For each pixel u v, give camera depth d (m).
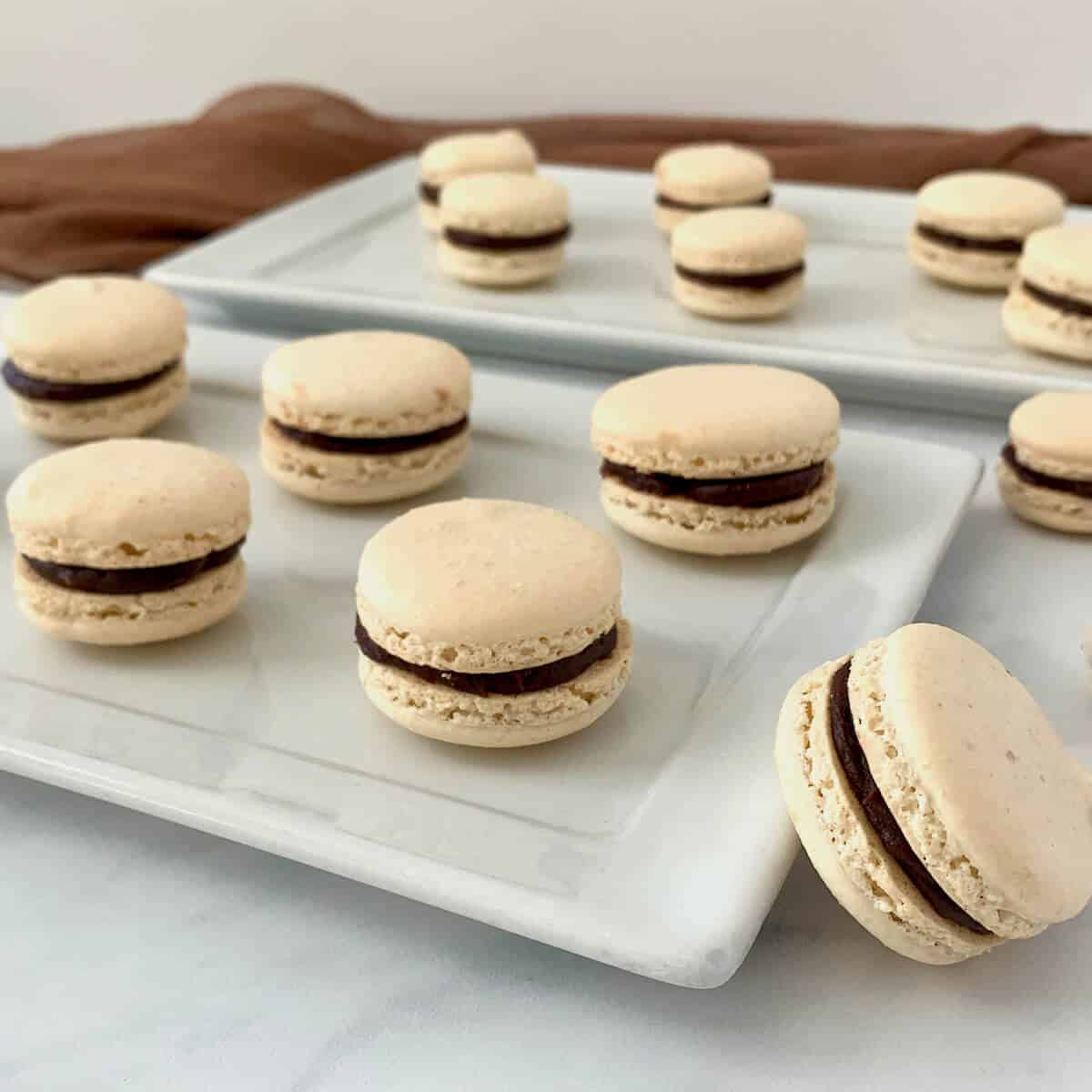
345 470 0.32
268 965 0.22
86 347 0.34
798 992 0.21
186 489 0.27
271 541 0.32
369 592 0.25
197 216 0.53
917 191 0.56
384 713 0.25
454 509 0.27
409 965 0.22
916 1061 0.20
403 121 0.66
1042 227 0.43
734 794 0.23
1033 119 0.70
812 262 0.47
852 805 0.21
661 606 0.29
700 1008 0.21
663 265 0.47
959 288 0.44
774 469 0.30
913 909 0.21
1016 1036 0.21
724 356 0.39
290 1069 0.20
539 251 0.44
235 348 0.40
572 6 0.72
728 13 0.70
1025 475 0.32
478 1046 0.21
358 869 0.22
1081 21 0.66
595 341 0.40
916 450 0.34
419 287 0.45
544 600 0.24
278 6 0.76
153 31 0.79
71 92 0.82
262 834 0.23
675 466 0.30
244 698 0.26
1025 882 0.20
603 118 0.64
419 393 0.32
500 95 0.76
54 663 0.27
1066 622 0.29
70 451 0.29
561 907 0.21
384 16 0.75
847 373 0.38
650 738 0.25
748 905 0.21
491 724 0.24
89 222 0.51
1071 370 0.38
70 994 0.22
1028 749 0.21
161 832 0.25
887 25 0.69
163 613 0.27
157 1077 0.20
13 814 0.25
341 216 0.51
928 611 0.30
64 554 0.27
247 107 0.66
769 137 0.62
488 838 0.23
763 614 0.29
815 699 0.23
